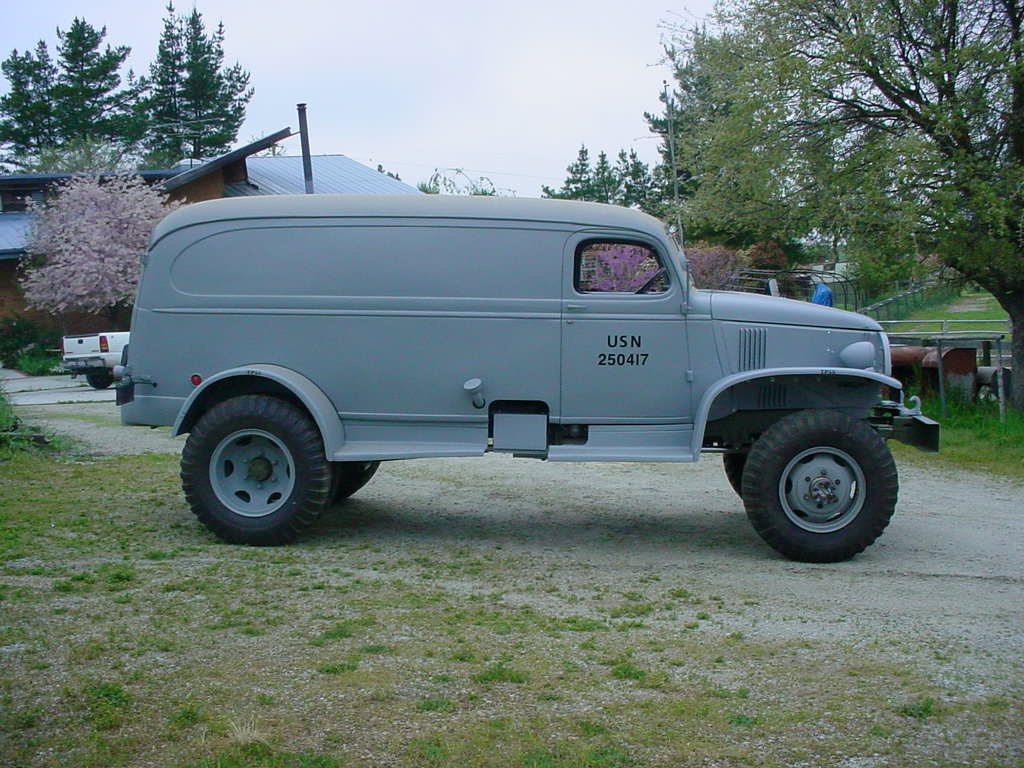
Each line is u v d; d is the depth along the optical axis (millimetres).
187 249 7168
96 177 34031
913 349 14469
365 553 6730
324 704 3914
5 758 3414
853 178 13008
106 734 3615
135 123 53969
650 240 6988
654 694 4113
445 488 9375
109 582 5617
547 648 4680
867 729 3777
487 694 4070
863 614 5398
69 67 55188
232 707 3863
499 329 6965
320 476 6848
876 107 13328
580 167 54094
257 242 7102
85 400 20047
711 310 7004
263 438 6898
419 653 4547
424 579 6016
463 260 6969
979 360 15531
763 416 7441
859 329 7172
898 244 12242
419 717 3818
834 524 6672
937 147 12102
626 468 10656
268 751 3480
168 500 8281
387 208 7023
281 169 39375
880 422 7488
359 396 7074
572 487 9516
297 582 5801
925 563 6684
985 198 11797
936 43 12547
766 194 14195
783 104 13320
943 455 11320
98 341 23734
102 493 8508
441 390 7023
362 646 4621
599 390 6984
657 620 5230
